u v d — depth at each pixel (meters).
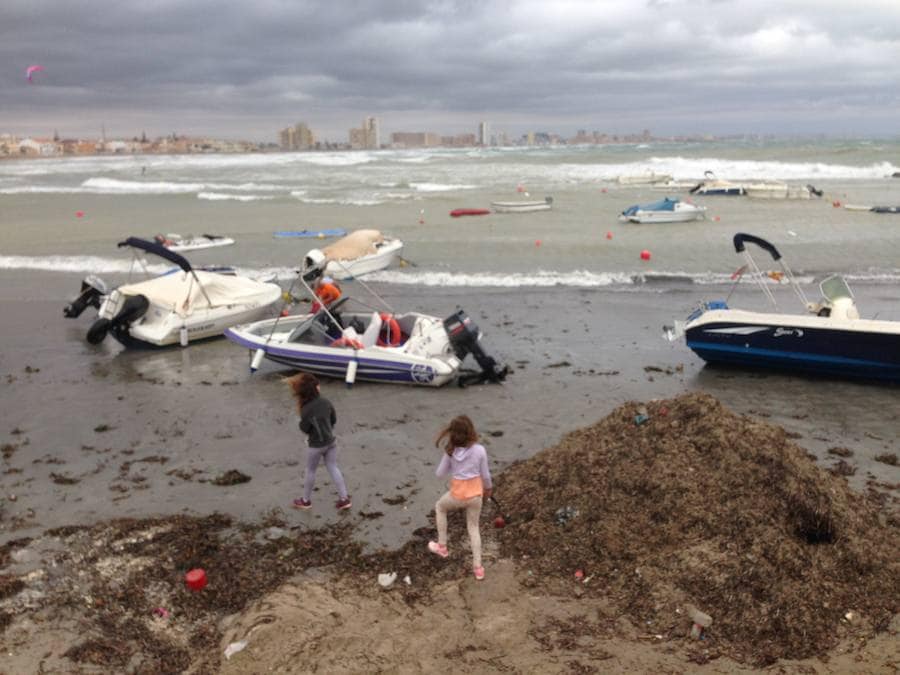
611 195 44.16
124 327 14.55
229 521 7.62
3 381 12.69
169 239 26.86
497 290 19.23
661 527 6.52
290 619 5.71
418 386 12.22
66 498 8.25
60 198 47.91
